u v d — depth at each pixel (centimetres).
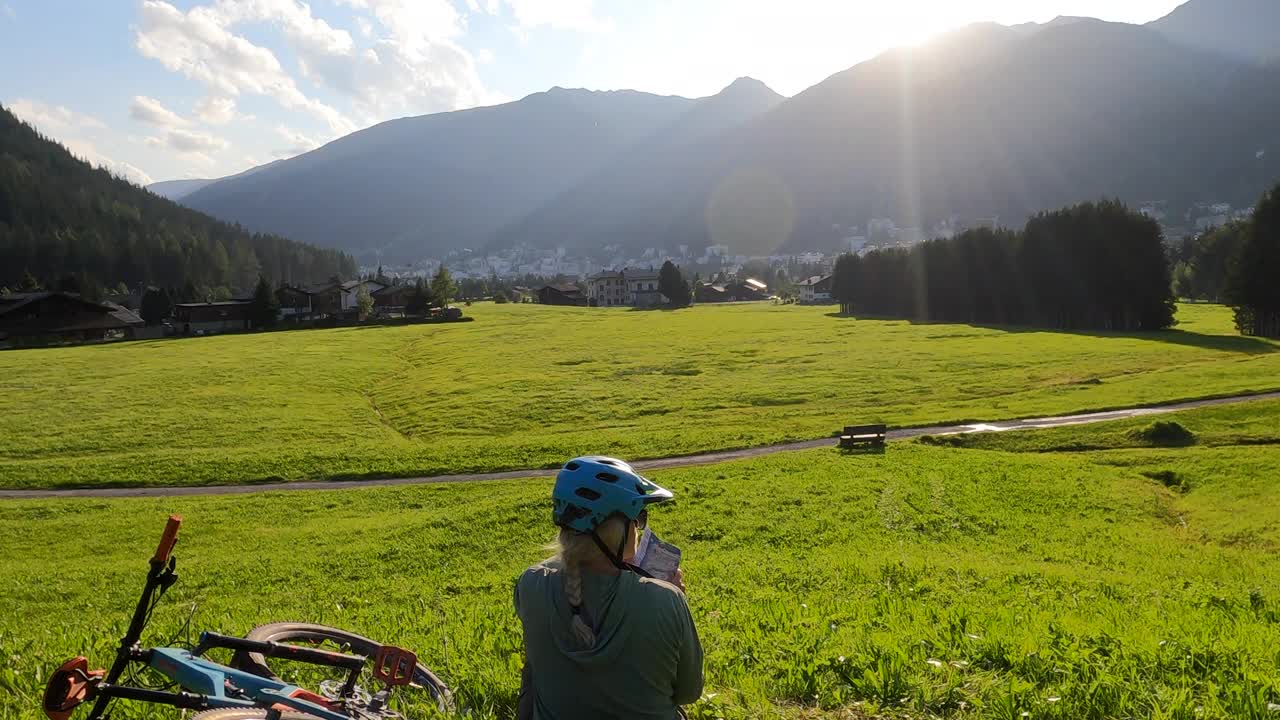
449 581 2217
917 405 6800
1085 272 13238
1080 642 755
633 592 334
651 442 5509
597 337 13462
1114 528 2983
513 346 12388
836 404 7038
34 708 620
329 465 5031
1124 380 7300
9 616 2252
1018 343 10575
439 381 9250
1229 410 5600
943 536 2758
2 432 6712
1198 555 2569
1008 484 3684
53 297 15638
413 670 518
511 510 3303
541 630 348
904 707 617
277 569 2673
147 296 18162
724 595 1451
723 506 3238
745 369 9269
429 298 18325
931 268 16438
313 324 17312
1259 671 660
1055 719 589
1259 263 10781
